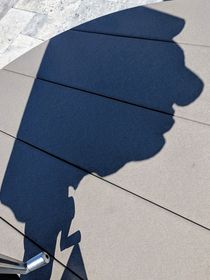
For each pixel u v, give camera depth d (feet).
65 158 6.68
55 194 6.20
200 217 5.16
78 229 5.61
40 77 8.63
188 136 6.15
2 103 8.51
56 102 7.82
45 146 7.07
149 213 5.42
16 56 11.41
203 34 7.69
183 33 7.91
